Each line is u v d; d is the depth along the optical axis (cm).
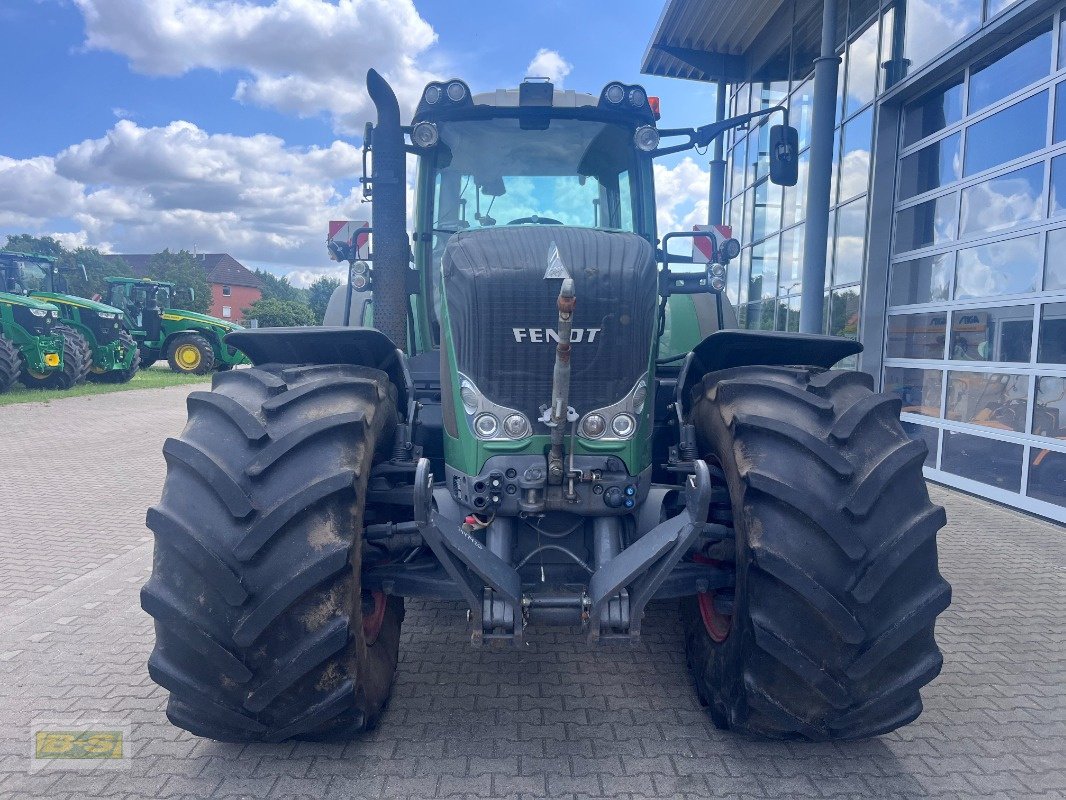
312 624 229
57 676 339
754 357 326
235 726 239
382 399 280
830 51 826
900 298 854
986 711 315
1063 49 620
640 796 252
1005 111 689
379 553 267
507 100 418
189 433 246
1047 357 627
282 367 285
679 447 312
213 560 223
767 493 240
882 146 862
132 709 309
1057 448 613
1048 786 263
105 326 1738
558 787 256
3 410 1286
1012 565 511
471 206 418
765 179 1166
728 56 1200
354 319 501
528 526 280
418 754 276
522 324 264
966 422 730
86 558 510
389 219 371
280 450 234
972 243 728
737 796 253
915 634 242
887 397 266
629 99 409
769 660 240
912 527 239
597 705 314
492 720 301
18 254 1719
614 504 270
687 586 266
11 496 690
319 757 273
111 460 869
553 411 252
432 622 401
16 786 257
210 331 2192
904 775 267
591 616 246
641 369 274
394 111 367
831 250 984
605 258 273
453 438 283
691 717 305
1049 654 372
